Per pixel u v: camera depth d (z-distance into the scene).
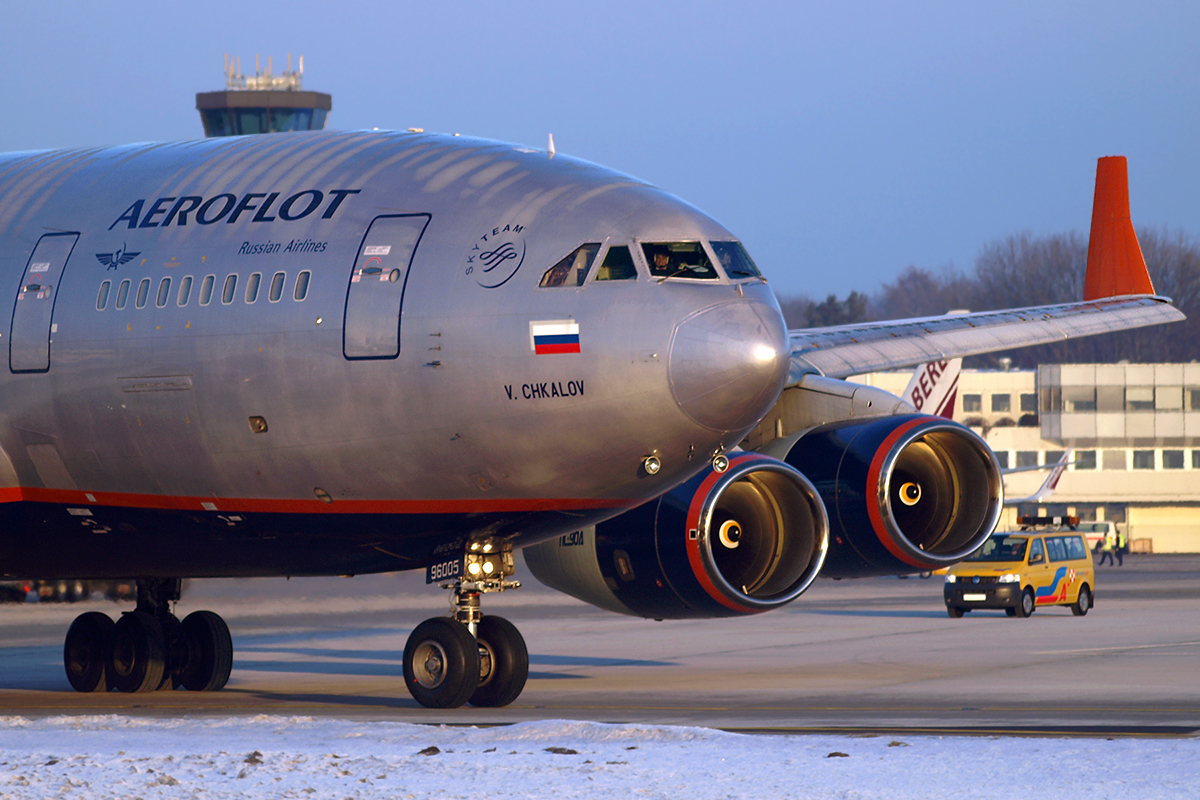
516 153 64.44
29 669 91.75
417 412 59.59
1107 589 199.38
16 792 38.38
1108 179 104.31
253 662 93.19
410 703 65.75
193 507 65.81
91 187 70.56
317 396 60.88
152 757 44.16
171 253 65.31
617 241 58.78
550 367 57.88
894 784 38.84
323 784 39.69
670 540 66.62
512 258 59.34
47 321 67.06
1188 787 37.94
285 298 61.78
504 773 41.00
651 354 57.06
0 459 68.56
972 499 74.44
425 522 62.41
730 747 45.41
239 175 66.81
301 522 64.19
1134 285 103.38
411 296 59.81
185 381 63.34
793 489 68.56
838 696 67.19
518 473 59.75
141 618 75.31
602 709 62.06
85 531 69.62
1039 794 37.31
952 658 89.31
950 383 160.25
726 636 111.44
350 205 62.91
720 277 59.12
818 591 198.25
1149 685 71.56
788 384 77.69
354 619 120.62
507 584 64.56
